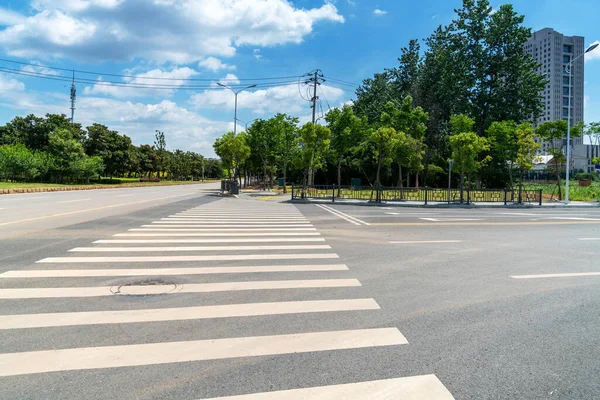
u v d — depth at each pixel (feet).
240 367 10.51
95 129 179.11
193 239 30.89
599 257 26.48
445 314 14.94
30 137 161.89
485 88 135.33
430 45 162.30
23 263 21.90
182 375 10.03
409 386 9.75
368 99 164.66
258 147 141.79
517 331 13.41
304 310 15.03
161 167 253.24
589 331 13.48
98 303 15.35
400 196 88.28
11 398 8.84
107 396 9.00
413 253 26.81
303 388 9.53
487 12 131.03
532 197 90.84
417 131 115.24
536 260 25.23
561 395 9.48
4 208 53.78
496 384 9.93
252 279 19.30
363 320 14.14
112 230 34.81
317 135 95.20
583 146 277.85
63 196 82.74
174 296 16.40
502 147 93.35
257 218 48.21
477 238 34.14
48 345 11.56
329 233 35.65
